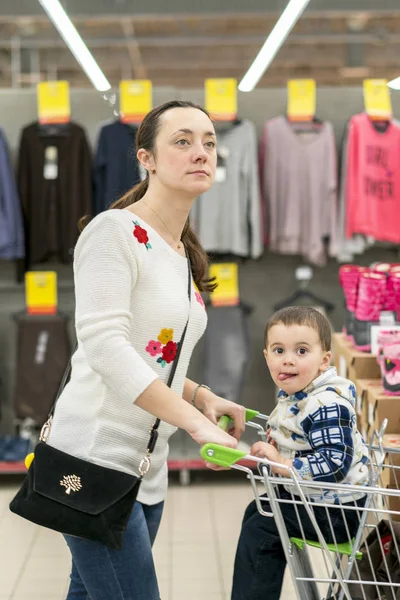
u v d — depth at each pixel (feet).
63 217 18.56
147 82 18.16
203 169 6.51
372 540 7.43
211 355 18.30
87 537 6.14
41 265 19.34
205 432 5.84
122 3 25.13
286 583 11.90
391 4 26.58
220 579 12.41
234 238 18.37
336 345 12.55
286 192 18.62
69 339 19.12
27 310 18.51
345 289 12.38
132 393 5.99
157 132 6.60
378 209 18.56
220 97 18.20
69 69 46.39
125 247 6.29
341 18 35.70
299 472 6.59
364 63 46.29
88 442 6.44
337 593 7.39
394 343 9.57
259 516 7.26
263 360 19.71
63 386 6.87
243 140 18.35
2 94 18.97
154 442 6.49
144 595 6.47
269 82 51.37
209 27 37.37
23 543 14.05
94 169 18.78
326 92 19.21
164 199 6.70
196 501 16.31
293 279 19.65
